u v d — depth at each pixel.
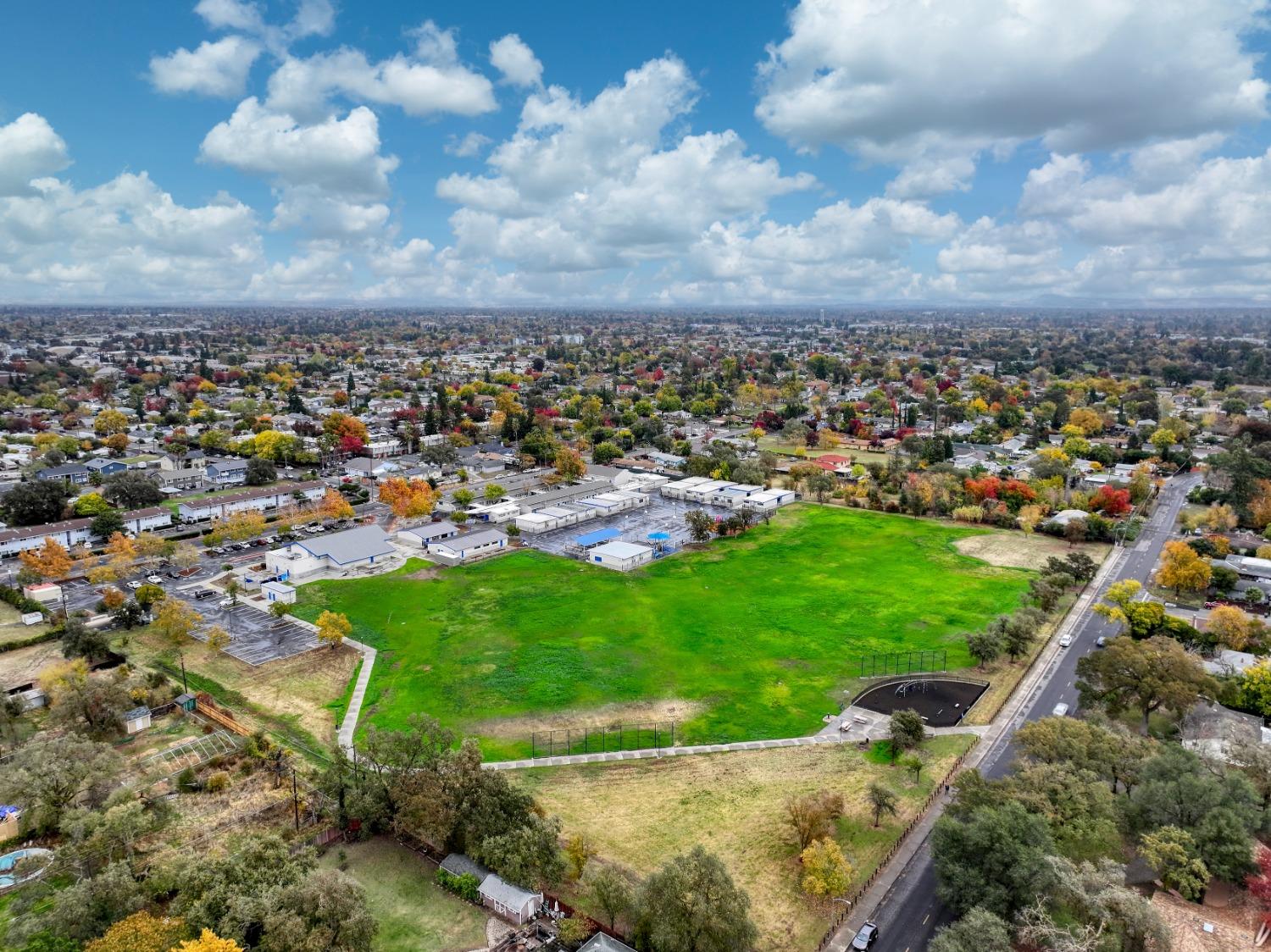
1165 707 88.56
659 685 99.19
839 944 57.75
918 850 68.31
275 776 78.12
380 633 114.25
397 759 70.75
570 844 63.56
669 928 53.72
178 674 99.50
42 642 107.75
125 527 159.00
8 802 66.56
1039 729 75.44
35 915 57.19
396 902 61.62
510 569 143.75
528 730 88.38
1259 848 61.78
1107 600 127.06
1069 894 56.31
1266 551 144.88
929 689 98.38
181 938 51.12
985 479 187.88
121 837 63.72
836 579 139.00
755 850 68.31
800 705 94.50
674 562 149.12
